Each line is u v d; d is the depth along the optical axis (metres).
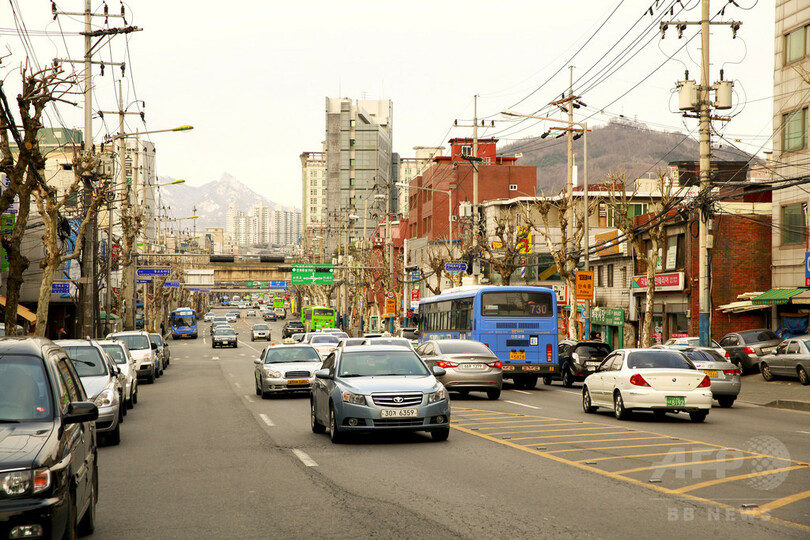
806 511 8.70
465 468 11.73
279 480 11.02
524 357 30.34
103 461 13.29
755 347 35.06
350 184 184.00
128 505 9.53
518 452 13.32
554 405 23.03
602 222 63.75
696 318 41.50
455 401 24.38
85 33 36.06
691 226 41.44
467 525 8.12
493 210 64.62
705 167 28.75
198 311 178.50
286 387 25.81
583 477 10.86
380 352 15.99
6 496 6.12
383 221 118.25
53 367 7.53
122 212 54.09
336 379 15.20
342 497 9.71
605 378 19.67
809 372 29.66
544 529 7.91
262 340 92.12
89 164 29.95
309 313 108.00
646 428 17.05
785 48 37.38
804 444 14.32
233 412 21.70
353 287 103.00
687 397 18.38
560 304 49.81
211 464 12.64
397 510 8.90
